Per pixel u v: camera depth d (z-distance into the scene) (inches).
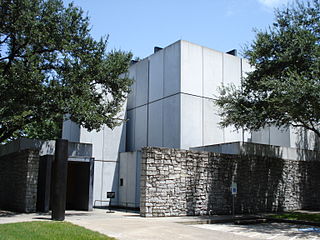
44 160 715.4
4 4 634.8
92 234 391.5
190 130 871.7
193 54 912.3
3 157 877.2
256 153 840.3
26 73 626.2
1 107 599.8
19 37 669.3
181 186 671.1
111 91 781.3
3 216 583.5
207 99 919.0
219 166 740.7
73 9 697.0
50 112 640.4
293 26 726.5
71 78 662.5
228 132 952.3
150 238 401.7
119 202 959.0
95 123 682.2
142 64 1028.5
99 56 727.7
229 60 989.2
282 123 745.0
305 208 909.8
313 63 653.3
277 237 483.8
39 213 652.1
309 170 944.3
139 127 1002.1
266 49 742.5
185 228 482.3
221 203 730.2
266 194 822.5
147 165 631.8
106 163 964.0
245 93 799.7
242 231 531.5
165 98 920.9
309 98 589.9
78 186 861.2
